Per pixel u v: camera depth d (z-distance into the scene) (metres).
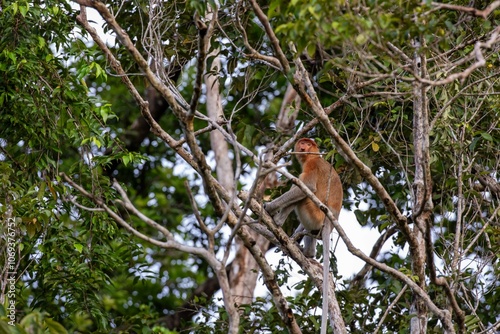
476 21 11.26
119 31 8.98
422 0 8.86
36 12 12.46
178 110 9.05
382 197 9.97
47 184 11.97
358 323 12.93
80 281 12.67
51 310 12.87
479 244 13.03
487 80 11.66
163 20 11.41
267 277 10.77
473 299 12.73
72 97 12.59
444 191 12.44
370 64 9.30
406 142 12.31
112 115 12.82
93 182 12.25
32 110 12.28
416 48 9.33
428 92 12.04
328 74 11.07
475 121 12.63
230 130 8.56
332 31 8.39
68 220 15.70
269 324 12.70
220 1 11.16
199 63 8.77
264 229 11.83
